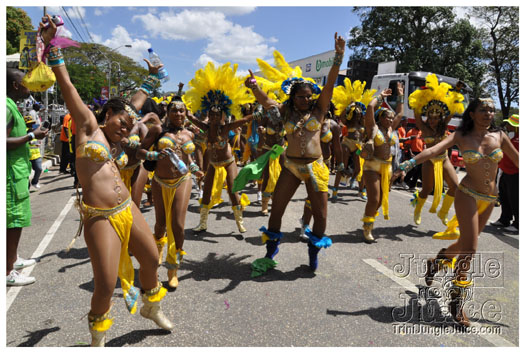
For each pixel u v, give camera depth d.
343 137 8.25
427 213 7.03
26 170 3.53
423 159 3.41
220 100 4.80
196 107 4.89
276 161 6.27
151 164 3.50
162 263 4.20
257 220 6.10
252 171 4.04
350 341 2.80
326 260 4.44
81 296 3.40
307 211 4.98
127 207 2.48
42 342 2.69
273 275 3.96
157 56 3.38
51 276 3.81
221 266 4.17
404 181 10.35
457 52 26.91
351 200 7.89
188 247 4.75
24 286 3.58
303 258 4.47
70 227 5.52
